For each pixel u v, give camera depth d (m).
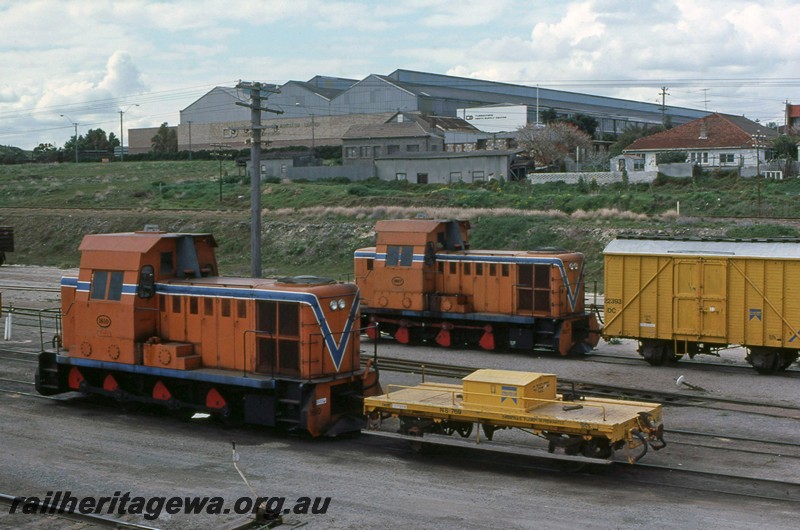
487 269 28.36
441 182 74.25
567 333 27.20
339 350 18.11
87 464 15.91
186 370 18.53
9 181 89.00
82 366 20.17
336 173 77.75
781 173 64.62
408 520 12.94
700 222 46.03
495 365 25.70
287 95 110.31
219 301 18.73
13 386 22.81
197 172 90.12
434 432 16.59
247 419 17.92
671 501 13.77
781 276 23.67
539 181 69.69
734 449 16.73
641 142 79.31
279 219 59.78
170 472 15.42
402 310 29.23
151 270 19.45
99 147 141.75
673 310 25.17
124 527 12.84
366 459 16.28
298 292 17.64
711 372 24.61
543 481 14.86
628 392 21.69
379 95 106.31
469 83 130.12
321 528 12.69
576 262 27.89
